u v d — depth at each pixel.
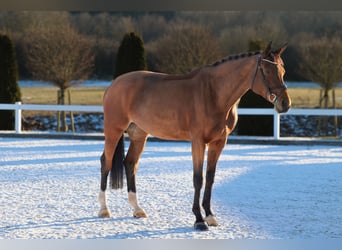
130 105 6.55
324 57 21.20
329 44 21.61
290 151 13.21
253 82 5.88
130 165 6.81
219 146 6.17
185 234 5.73
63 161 11.28
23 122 22.45
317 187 8.53
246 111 15.16
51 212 6.65
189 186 8.48
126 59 16.94
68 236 5.60
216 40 23.33
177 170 10.10
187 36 21.95
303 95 24.91
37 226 5.97
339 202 7.38
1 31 27.11
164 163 11.03
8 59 17.72
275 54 5.80
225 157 12.03
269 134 16.50
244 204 7.23
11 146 13.99
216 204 7.24
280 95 5.71
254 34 25.48
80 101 25.88
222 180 9.12
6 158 11.69
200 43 21.56
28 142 15.03
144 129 6.53
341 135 20.81
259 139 14.72
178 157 11.99
